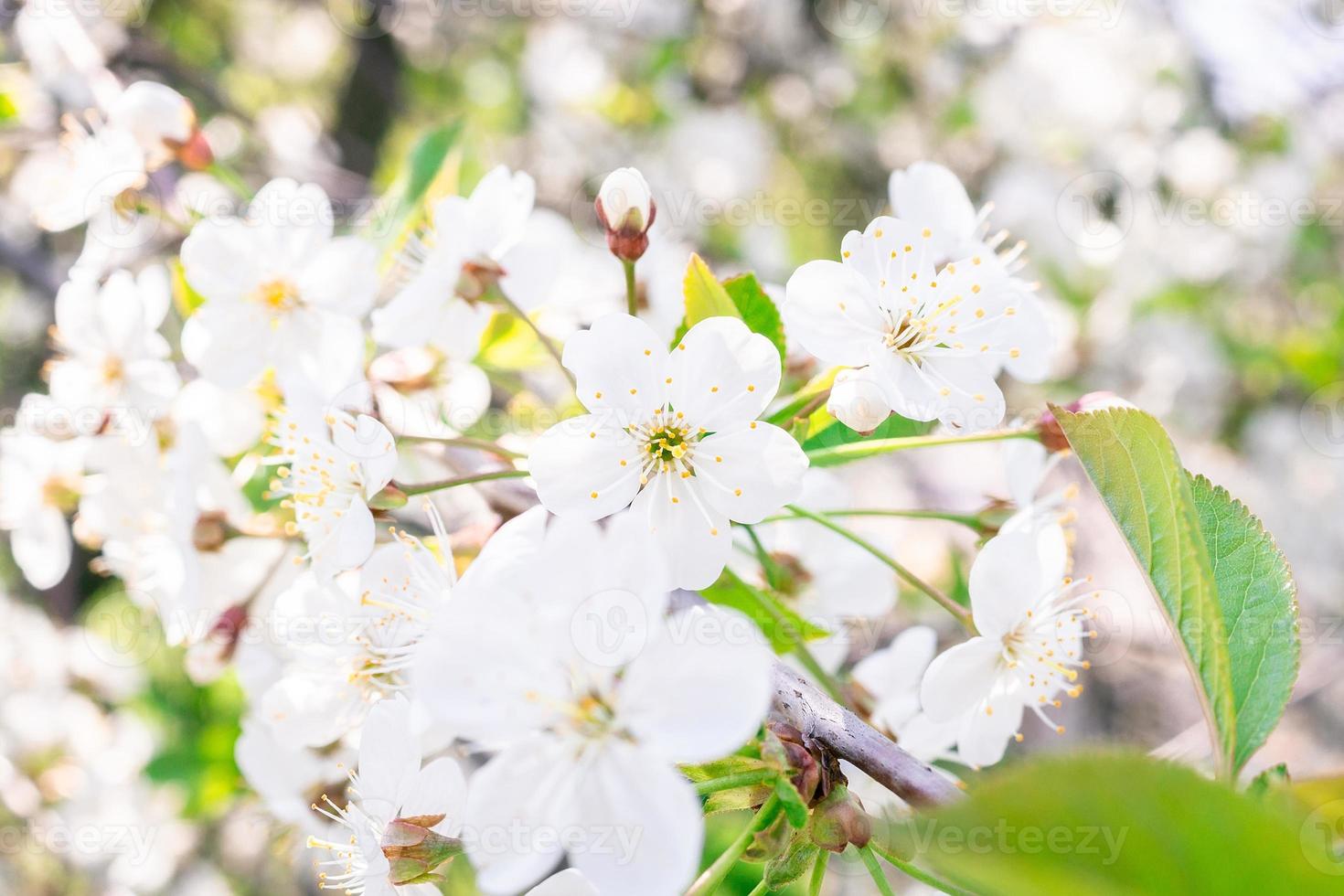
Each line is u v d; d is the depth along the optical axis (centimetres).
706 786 16
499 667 16
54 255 41
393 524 19
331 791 22
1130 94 53
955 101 55
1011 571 19
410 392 22
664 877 15
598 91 53
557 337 23
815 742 17
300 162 38
